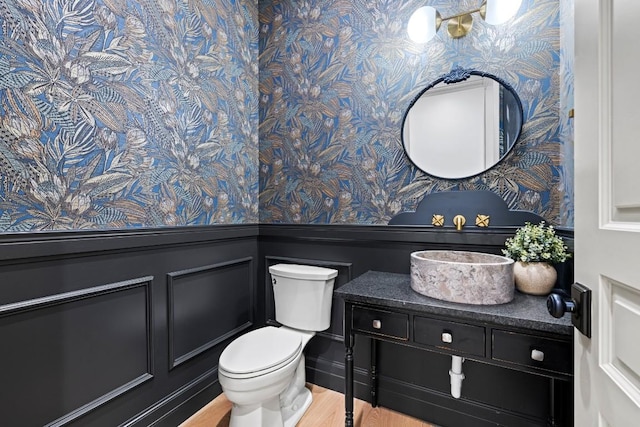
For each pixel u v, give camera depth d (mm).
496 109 1441
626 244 466
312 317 1688
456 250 1511
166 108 1491
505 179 1427
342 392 1793
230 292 1880
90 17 1185
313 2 1917
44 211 1062
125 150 1311
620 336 493
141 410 1367
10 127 980
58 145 1096
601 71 538
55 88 1086
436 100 1573
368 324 1251
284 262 2014
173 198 1528
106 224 1244
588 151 585
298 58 1973
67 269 1119
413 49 1625
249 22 2039
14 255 976
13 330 990
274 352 1396
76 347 1147
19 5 996
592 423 577
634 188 451
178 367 1540
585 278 600
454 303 1122
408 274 1624
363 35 1760
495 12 1413
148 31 1404
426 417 1563
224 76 1841
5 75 967
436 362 1554
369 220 1753
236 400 1254
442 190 1560
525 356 975
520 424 1372
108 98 1248
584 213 604
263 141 2102
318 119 1909
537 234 1184
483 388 1450
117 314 1283
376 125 1729
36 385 1041
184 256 1584
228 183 1876
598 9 544
